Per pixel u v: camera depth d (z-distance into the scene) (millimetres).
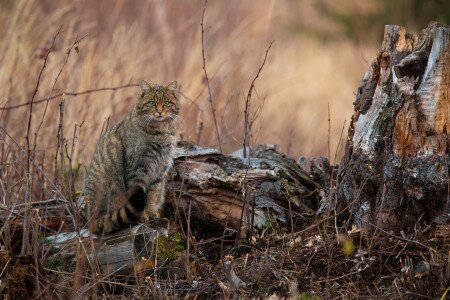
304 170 11391
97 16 18531
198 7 21422
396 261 8867
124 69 15945
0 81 14469
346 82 24312
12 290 8539
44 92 14305
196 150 10984
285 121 19266
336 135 19938
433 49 9242
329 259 8641
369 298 8391
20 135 12922
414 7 24516
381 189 9430
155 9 20922
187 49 18562
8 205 9609
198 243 9672
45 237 9578
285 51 25344
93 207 10305
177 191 10445
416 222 9094
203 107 14492
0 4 16719
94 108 14320
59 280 8938
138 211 9648
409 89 9250
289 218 10312
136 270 9148
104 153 10852
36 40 16562
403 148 9289
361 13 25828
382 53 9977
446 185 8969
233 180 10266
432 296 8242
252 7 22328
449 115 9203
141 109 10789
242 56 19141
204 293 8812
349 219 9422
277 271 8930
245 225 10062
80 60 15625
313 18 27031
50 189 11000
